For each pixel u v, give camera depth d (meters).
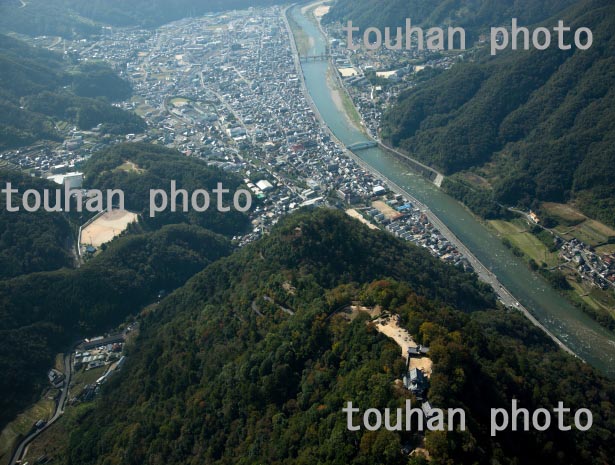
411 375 156.88
